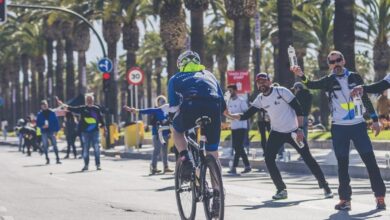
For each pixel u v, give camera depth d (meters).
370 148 16.38
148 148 53.28
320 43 80.19
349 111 16.25
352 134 16.31
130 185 24.75
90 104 33.28
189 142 14.65
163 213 16.95
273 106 18.70
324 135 50.16
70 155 51.84
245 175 28.69
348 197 16.53
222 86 104.94
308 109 29.72
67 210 17.94
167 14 61.91
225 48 99.62
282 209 17.08
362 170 26.48
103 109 34.22
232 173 29.64
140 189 23.16
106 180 27.09
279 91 18.69
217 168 13.47
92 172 31.95
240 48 54.75
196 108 13.80
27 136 53.28
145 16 83.62
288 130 18.89
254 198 19.58
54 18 86.56
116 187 24.03
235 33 54.59
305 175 28.25
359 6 78.75
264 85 18.61
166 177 28.25
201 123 13.73
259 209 17.19
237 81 40.19
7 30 114.75
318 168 19.19
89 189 23.45
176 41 61.78
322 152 39.22
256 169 32.22
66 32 97.12
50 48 108.00
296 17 77.88
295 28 79.94
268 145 19.06
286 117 18.81
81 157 48.12
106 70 55.84
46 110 39.50
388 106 55.28
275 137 18.98
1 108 163.62
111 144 55.22
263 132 32.22
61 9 55.31
